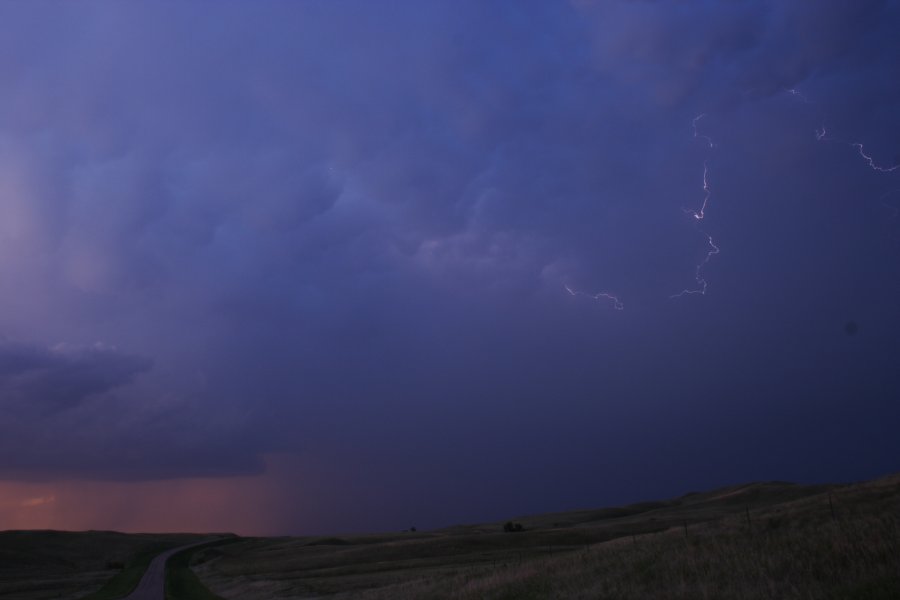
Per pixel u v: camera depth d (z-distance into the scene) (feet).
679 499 559.38
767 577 52.90
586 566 83.20
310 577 191.93
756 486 453.58
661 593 58.44
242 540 528.22
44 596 205.05
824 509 83.41
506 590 80.64
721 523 94.43
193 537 576.20
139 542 531.09
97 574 299.38
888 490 86.48
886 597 41.06
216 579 233.96
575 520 485.56
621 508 531.09
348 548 289.53
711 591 53.78
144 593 193.57
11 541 466.29
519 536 260.62
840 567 51.47
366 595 121.08
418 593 100.22
